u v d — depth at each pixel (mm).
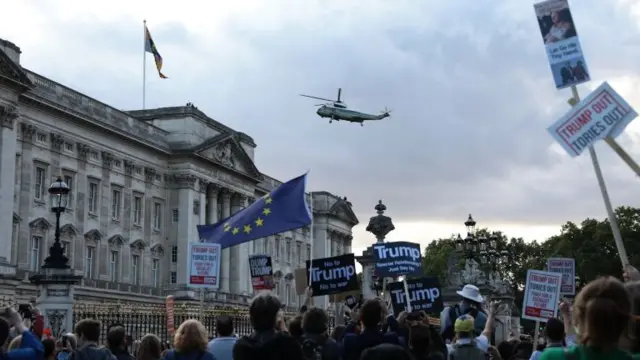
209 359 14797
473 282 55875
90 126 103312
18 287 86688
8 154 85000
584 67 16734
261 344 13156
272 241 153125
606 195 15320
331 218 180250
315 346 16250
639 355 8836
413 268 29406
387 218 49531
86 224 102312
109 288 103125
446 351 18422
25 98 91250
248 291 139000
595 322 8469
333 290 25750
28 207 91812
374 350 11938
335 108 58375
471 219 58219
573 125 15898
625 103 15586
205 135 126875
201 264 26891
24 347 14898
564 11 16891
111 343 18125
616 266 156000
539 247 191125
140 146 114312
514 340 23562
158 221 119250
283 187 27094
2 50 83062
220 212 131875
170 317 32812
